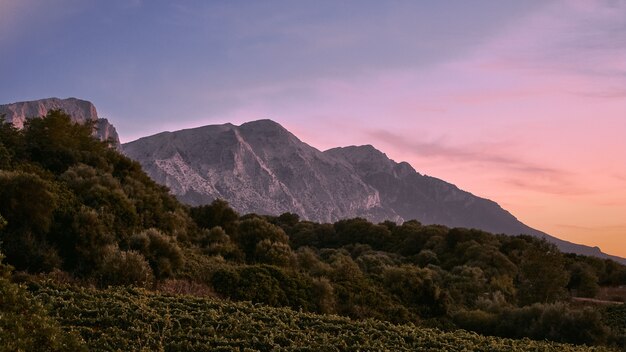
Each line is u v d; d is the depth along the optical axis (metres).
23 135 53.69
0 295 11.99
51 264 29.11
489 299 49.12
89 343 17.17
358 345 21.56
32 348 10.90
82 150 57.28
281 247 50.69
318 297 36.38
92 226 33.94
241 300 32.28
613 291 78.75
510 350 24.86
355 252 91.56
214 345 19.34
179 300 25.73
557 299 56.25
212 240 51.81
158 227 47.06
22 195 31.05
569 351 27.17
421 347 22.95
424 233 95.69
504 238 99.50
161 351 17.53
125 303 22.20
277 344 20.00
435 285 46.16
